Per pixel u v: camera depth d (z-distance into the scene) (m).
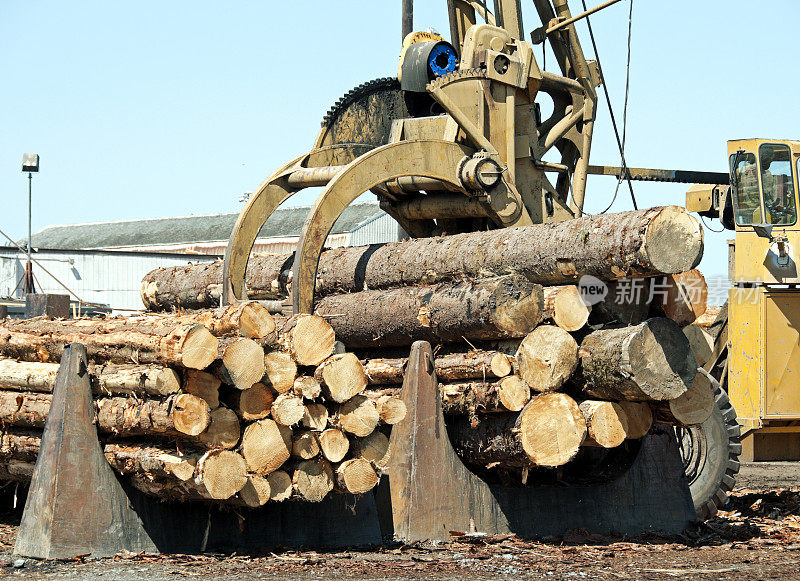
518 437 14.89
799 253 23.53
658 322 14.83
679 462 17.44
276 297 21.31
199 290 22.47
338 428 14.34
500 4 21.19
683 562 14.48
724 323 25.09
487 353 15.17
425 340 16.44
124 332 14.23
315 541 15.11
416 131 20.92
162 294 23.61
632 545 15.77
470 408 15.41
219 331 14.12
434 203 20.72
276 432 13.77
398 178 20.72
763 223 23.88
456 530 15.69
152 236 94.56
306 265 17.55
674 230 14.70
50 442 13.84
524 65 20.28
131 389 13.73
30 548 13.74
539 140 21.41
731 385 24.14
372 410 14.45
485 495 15.95
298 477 14.12
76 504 13.67
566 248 15.63
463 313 15.35
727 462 18.69
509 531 16.09
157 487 13.68
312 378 13.98
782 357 23.86
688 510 17.38
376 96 21.83
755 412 23.73
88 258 71.06
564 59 21.97
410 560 14.08
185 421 13.05
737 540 16.64
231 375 13.32
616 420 15.27
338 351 14.54
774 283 23.72
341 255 20.05
